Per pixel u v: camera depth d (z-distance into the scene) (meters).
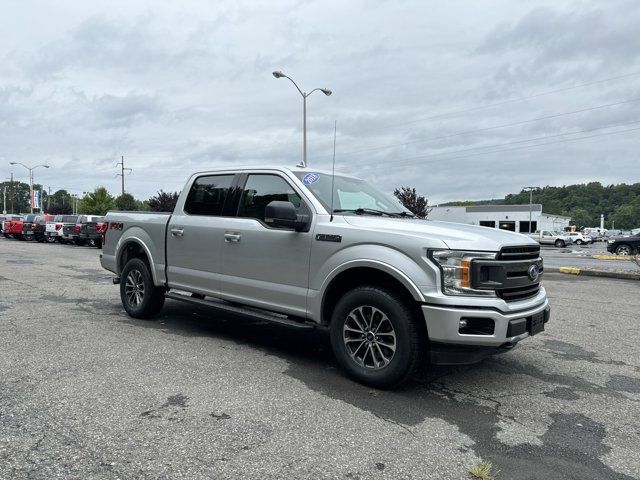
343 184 5.30
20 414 3.41
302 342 5.62
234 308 5.28
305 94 23.62
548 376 4.63
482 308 3.75
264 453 2.96
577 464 2.97
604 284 11.68
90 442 3.03
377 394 4.03
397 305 3.95
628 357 5.32
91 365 4.51
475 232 4.13
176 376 4.27
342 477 2.73
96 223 22.91
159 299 6.47
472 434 3.34
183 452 2.94
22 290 8.92
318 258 4.51
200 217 5.76
